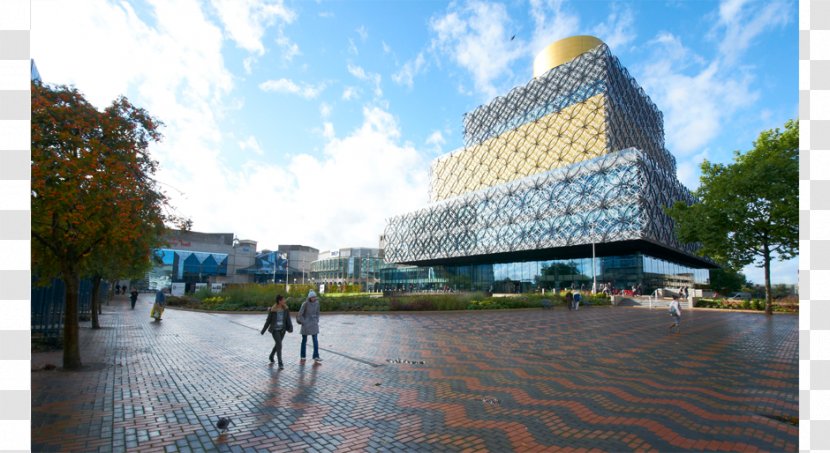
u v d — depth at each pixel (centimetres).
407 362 1056
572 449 513
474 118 7594
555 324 2075
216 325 1934
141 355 1133
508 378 884
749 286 6769
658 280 5322
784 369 985
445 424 597
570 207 4847
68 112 849
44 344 1302
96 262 1338
